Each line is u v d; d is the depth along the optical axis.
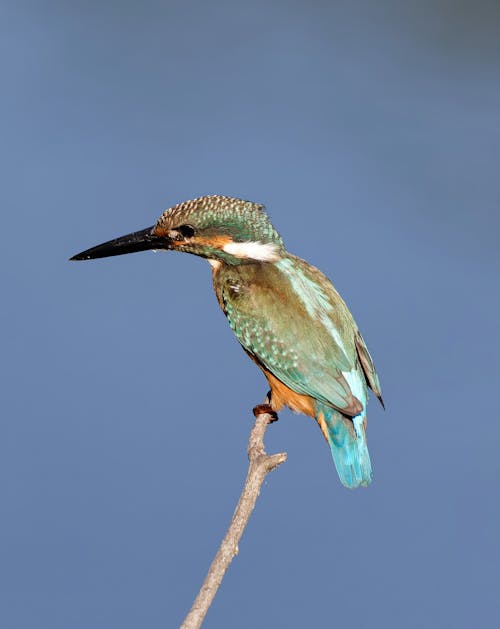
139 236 12.12
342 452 10.99
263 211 11.90
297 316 11.30
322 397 11.00
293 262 11.84
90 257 12.14
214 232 11.69
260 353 11.42
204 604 8.12
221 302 11.84
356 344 11.45
